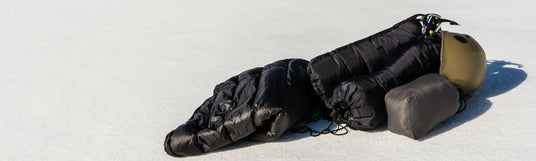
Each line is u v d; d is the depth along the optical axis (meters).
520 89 4.57
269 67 4.40
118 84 6.18
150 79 6.33
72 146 4.19
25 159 4.00
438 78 3.73
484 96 4.46
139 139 4.22
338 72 3.96
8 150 4.21
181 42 8.88
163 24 11.27
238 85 4.24
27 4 17.27
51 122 4.85
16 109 5.36
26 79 6.78
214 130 3.58
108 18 12.87
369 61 4.06
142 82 6.20
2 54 8.78
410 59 3.97
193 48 8.25
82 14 13.95
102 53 8.34
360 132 3.85
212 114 3.96
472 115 4.02
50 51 8.80
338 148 3.61
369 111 3.67
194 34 9.64
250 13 12.31
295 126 4.11
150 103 5.24
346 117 3.95
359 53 4.07
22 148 4.23
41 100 5.66
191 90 5.66
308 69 3.97
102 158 3.89
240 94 4.05
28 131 4.64
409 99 3.46
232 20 11.24
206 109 4.07
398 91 3.61
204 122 3.87
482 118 3.93
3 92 6.13
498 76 5.08
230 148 3.79
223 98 4.09
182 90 5.68
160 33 10.03
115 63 7.49
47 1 17.98
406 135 3.59
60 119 4.92
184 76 6.37
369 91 3.68
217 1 15.51
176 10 13.80
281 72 4.05
